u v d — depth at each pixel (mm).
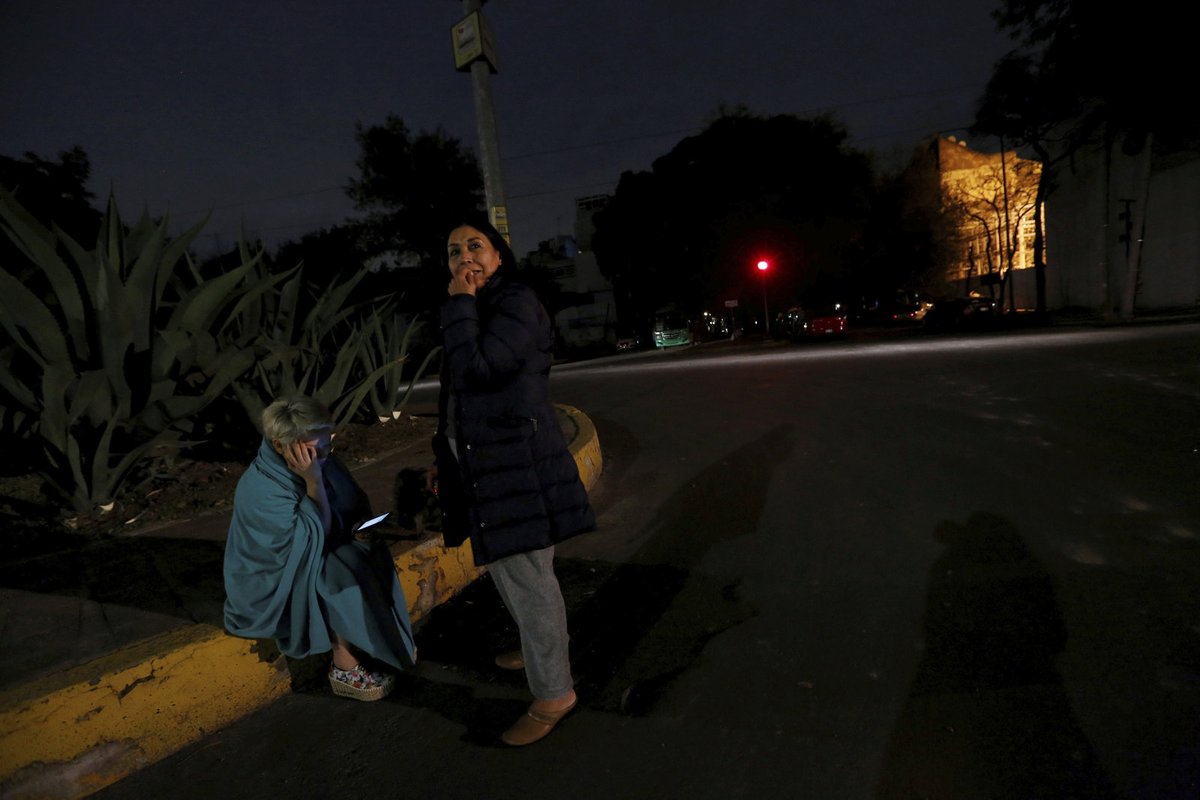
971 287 38844
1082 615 2707
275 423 2334
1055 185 28344
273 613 2465
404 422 6953
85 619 2779
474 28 7430
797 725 2209
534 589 2193
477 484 2123
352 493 2746
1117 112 19594
